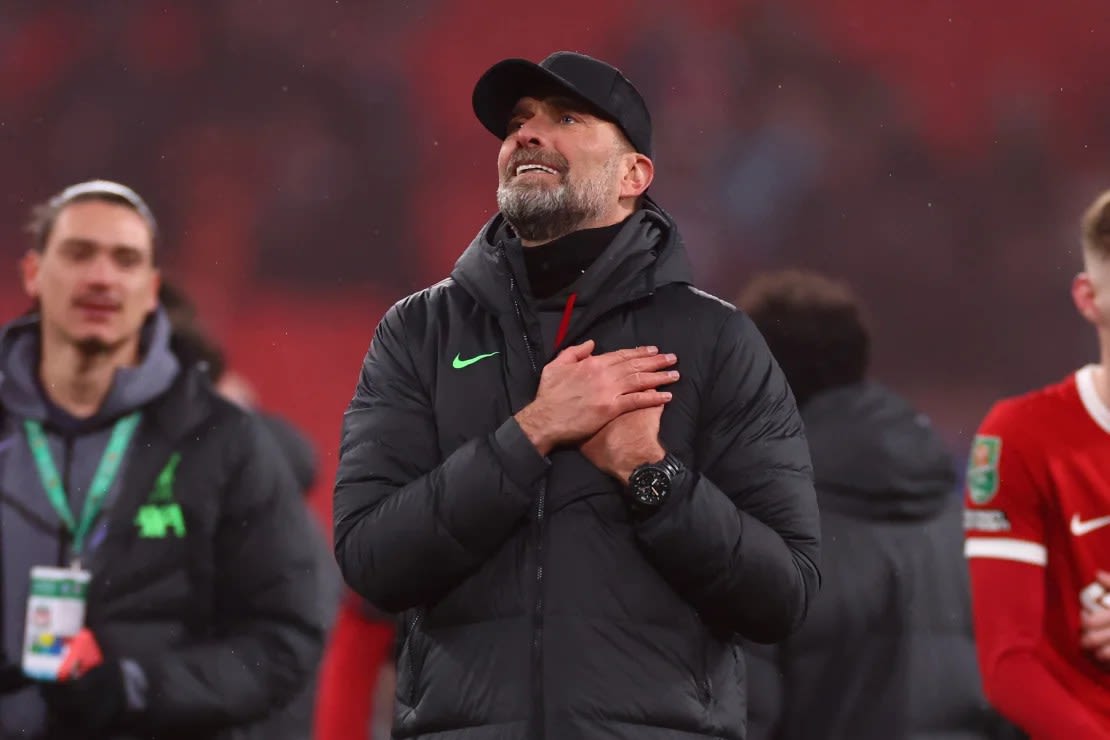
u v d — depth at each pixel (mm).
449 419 8727
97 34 63469
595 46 65812
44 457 12375
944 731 11609
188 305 15695
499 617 8289
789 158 63625
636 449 8305
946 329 64125
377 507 8539
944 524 12023
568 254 8906
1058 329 64438
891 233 64375
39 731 11797
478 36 66188
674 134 64000
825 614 11484
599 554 8320
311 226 62875
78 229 12547
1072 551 11664
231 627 12328
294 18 64500
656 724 8172
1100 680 11664
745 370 8805
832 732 11445
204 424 12516
